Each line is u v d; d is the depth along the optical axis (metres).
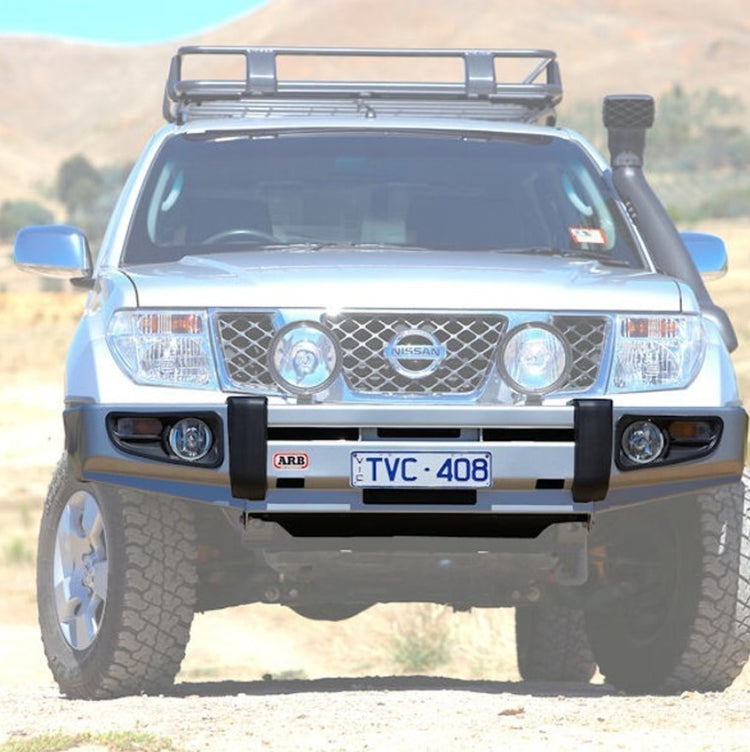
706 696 15.20
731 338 15.80
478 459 14.29
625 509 15.95
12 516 49.72
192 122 18.19
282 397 14.43
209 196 17.22
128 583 15.01
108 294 15.29
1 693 17.48
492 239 17.12
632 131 17.55
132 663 15.22
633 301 14.94
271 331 14.58
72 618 16.00
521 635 20.72
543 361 14.50
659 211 17.03
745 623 15.50
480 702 14.53
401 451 14.24
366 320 14.52
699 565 15.45
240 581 16.02
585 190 17.77
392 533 14.56
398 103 19.20
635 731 12.91
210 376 14.56
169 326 14.67
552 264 15.88
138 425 14.52
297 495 14.36
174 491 14.52
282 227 17.03
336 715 13.68
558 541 14.84
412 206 17.31
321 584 15.64
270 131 18.00
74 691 15.77
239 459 14.24
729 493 15.45
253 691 16.52
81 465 14.76
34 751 12.09
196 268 15.54
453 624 30.48
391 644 30.59
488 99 19.12
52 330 121.75
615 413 14.55
